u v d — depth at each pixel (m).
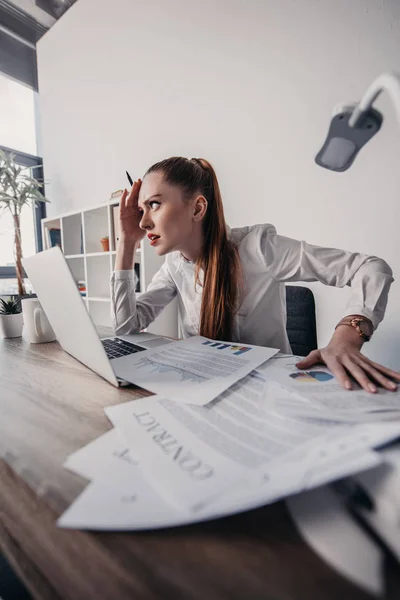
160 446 0.27
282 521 0.20
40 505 0.23
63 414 0.37
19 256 2.47
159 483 0.22
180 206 0.79
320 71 1.42
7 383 0.50
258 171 1.66
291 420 0.31
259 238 0.90
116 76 2.28
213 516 0.19
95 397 0.42
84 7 2.43
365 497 0.21
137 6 2.08
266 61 1.58
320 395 0.37
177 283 1.05
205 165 0.90
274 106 1.57
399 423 0.27
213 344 0.66
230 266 0.87
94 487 0.22
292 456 0.24
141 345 0.71
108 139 2.40
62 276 0.44
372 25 1.28
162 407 0.36
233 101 1.72
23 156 3.03
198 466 0.24
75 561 0.18
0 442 0.31
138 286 1.94
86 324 0.45
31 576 0.19
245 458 0.25
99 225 2.29
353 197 1.38
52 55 2.77
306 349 1.17
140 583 0.17
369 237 1.36
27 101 3.13
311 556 0.18
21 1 2.50
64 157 2.80
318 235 1.49
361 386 0.40
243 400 0.37
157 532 0.20
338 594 0.15
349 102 0.29
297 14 1.46
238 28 1.66
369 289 0.66
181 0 1.86
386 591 0.15
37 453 0.29
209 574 0.17
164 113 2.04
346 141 0.33
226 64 1.72
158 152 2.11
